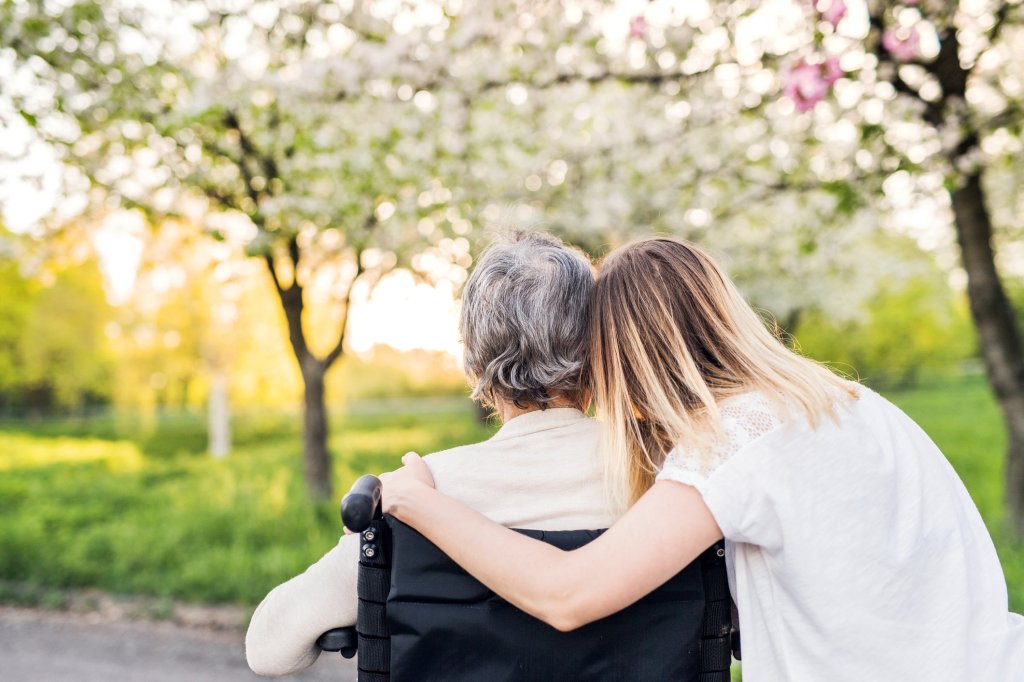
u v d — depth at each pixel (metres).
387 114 4.90
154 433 21.94
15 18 4.44
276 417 24.50
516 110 5.53
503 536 1.06
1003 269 11.87
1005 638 1.10
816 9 3.77
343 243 6.54
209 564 5.58
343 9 5.04
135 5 4.86
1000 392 5.54
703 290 1.23
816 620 1.06
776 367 1.17
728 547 1.17
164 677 4.16
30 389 30.42
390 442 14.54
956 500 1.19
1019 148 5.19
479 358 1.25
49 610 5.21
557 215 6.31
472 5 4.63
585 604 1.01
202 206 6.37
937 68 4.73
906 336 28.70
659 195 6.05
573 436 1.22
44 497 8.71
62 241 6.94
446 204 5.31
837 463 1.09
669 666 1.07
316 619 1.21
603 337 1.23
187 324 14.34
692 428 1.11
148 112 5.04
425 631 1.06
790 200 6.89
